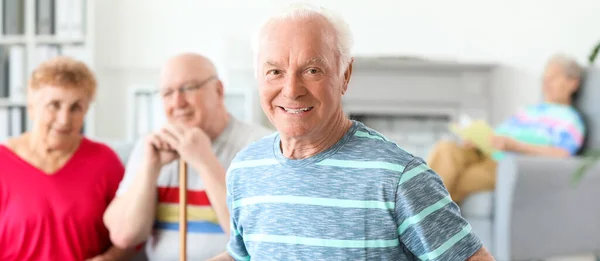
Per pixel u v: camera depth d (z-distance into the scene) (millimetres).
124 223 1819
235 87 4863
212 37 4984
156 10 4984
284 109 1038
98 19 4949
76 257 1863
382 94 4711
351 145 1051
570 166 2977
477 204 3127
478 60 4836
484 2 4820
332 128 1055
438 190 1019
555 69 3438
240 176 1136
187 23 4984
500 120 4820
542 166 2912
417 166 1013
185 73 1880
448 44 4848
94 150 1940
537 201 2941
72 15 4691
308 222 1041
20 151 1873
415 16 4863
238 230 1186
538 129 3467
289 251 1056
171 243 1880
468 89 4715
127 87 5035
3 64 4715
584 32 4734
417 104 4719
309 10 1042
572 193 3008
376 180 1007
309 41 1011
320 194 1037
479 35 4828
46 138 1852
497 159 3393
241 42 4809
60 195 1843
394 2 4875
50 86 1812
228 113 2002
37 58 4711
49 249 1836
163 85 1900
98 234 1907
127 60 4992
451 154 3227
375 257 1017
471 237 1026
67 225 1847
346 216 1020
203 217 1862
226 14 4973
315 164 1051
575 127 3293
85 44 4723
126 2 4980
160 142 1792
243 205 1130
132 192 1816
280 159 1091
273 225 1070
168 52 4992
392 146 1043
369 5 4887
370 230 1013
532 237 2951
